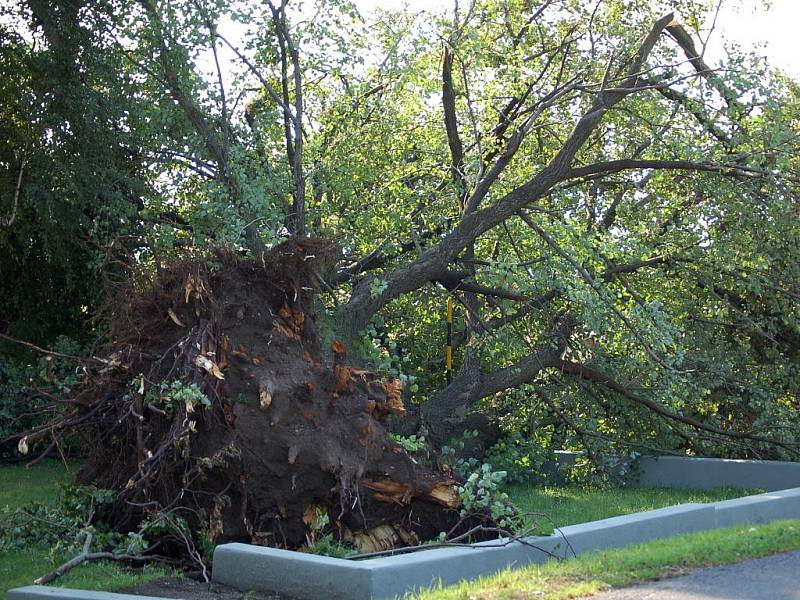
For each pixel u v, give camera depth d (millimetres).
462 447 15227
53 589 7113
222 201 13359
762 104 14273
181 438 8922
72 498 9570
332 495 9367
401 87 15102
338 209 15438
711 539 8148
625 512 12531
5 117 16984
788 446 15844
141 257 16094
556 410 16031
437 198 16250
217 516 9117
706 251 15641
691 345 16062
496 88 16484
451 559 7422
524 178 16672
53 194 15758
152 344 10102
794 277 15383
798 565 7254
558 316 15828
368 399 10047
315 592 7129
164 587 7719
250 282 10383
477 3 15977
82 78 15602
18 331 17734
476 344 15984
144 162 15852
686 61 14508
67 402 10219
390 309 16938
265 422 9297
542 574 6988
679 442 17000
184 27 13820
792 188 14828
